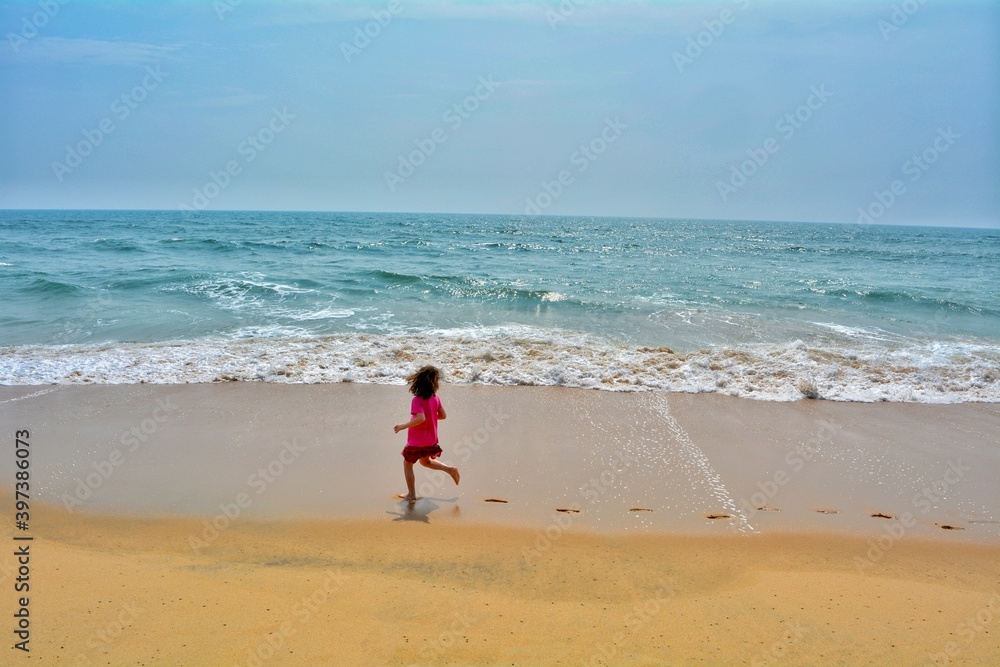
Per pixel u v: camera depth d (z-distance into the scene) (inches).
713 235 3070.9
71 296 657.6
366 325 565.9
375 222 3769.7
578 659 145.3
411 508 237.1
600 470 275.0
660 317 624.1
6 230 1945.1
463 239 1935.3
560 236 2369.6
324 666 139.9
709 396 394.3
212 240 1364.4
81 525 219.3
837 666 144.6
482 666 141.0
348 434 313.0
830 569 199.3
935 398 397.4
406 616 163.5
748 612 169.8
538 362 445.7
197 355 449.4
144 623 154.9
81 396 368.2
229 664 139.4
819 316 656.4
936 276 1079.0
